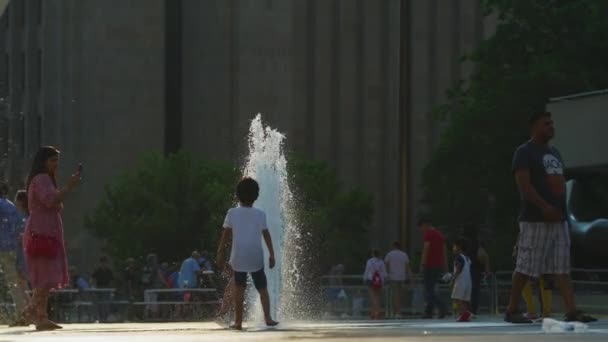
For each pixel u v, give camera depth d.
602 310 50.06
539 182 27.86
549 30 112.88
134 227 170.00
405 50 83.94
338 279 72.12
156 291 68.62
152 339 22.30
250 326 31.86
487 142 113.75
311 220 175.75
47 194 31.20
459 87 124.69
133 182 174.38
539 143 28.08
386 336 19.53
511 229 118.12
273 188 49.22
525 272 28.11
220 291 68.62
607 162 64.94
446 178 124.06
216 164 181.62
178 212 171.25
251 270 31.14
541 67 109.62
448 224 142.75
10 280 40.69
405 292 68.00
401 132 83.62
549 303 44.72
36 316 31.38
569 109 67.25
